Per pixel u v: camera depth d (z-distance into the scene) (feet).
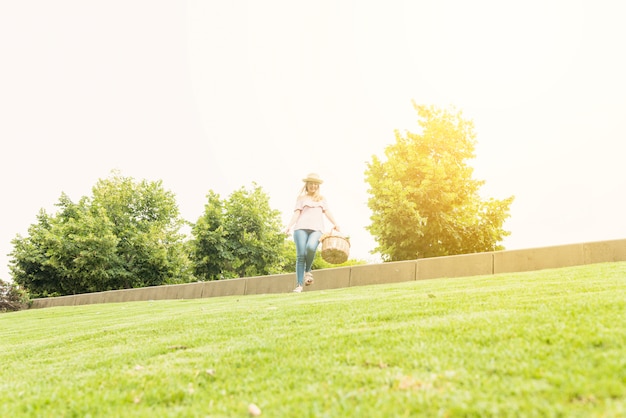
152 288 67.00
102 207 108.06
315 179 33.01
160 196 119.75
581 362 7.74
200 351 12.91
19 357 16.80
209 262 103.30
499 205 73.77
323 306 19.84
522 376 7.50
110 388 9.78
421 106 79.30
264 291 52.13
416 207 70.44
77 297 77.46
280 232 111.24
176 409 7.93
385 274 44.34
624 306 11.59
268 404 7.65
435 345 10.08
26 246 107.55
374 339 11.41
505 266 38.24
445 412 6.32
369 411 6.68
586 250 34.91
